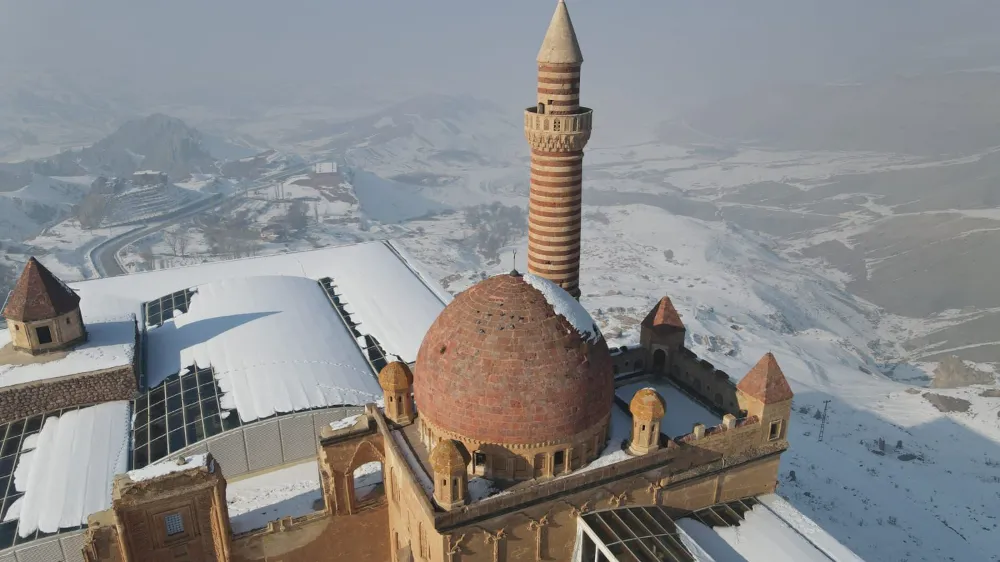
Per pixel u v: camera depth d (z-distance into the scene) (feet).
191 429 177.88
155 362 211.61
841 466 271.49
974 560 215.10
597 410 121.08
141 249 636.07
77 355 192.34
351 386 201.67
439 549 115.24
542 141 163.32
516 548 121.49
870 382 386.93
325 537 149.28
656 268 627.87
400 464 126.41
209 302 252.62
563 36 156.97
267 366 204.54
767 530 135.33
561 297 124.06
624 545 119.24
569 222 171.73
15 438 176.14
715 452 136.56
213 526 134.82
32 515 149.28
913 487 259.39
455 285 547.49
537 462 119.03
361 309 268.21
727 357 396.37
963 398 348.18
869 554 214.48
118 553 129.80
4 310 189.26
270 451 181.57
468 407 115.75
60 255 609.42
